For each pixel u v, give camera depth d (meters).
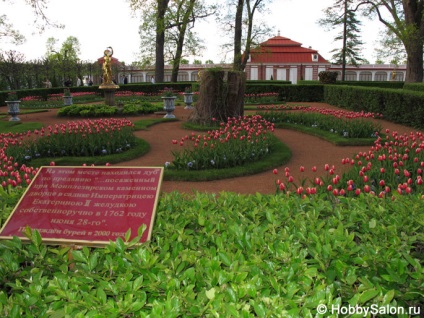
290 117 15.19
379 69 56.56
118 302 2.22
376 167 6.41
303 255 2.73
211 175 8.11
